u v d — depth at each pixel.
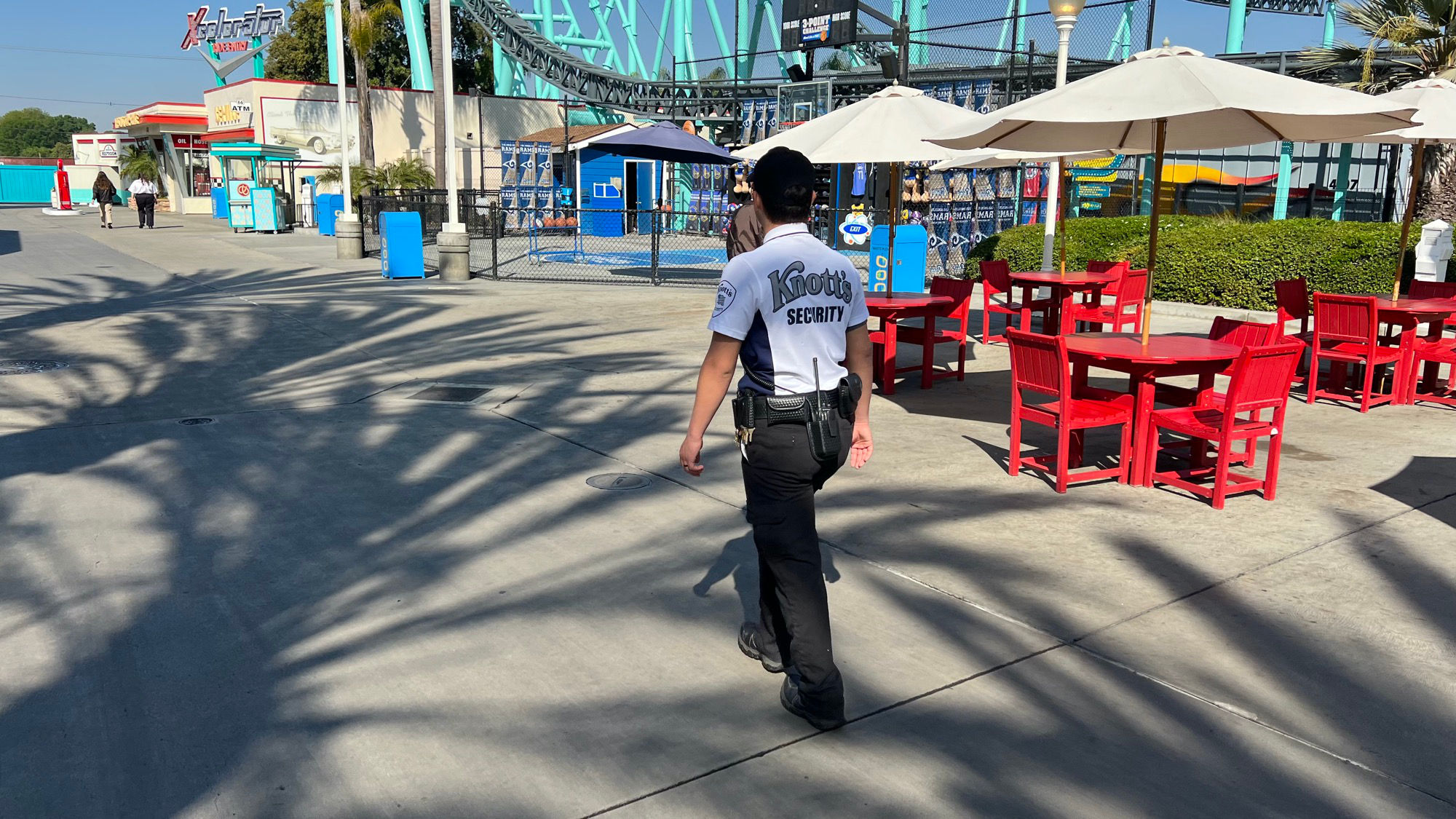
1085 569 4.53
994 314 13.77
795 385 3.08
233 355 9.96
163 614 4.04
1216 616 4.04
